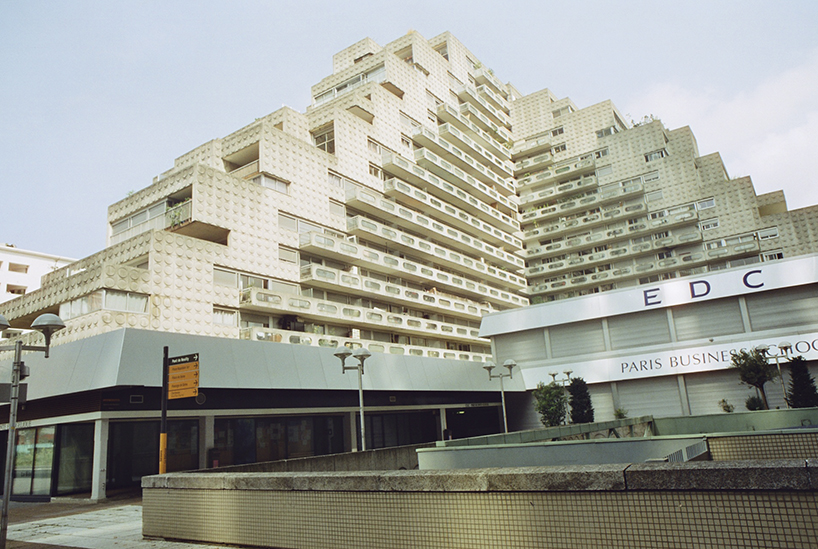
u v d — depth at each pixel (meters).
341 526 6.53
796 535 4.15
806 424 18.11
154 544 8.51
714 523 4.45
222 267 32.00
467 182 57.25
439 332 47.72
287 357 25.81
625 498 4.84
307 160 39.56
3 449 25.02
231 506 7.87
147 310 27.20
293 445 27.45
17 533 11.88
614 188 64.38
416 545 5.89
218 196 32.56
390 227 46.75
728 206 59.06
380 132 47.91
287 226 36.94
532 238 68.31
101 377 19.66
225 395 23.67
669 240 59.88
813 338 30.47
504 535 5.36
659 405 34.41
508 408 40.97
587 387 36.66
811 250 54.59
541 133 71.94
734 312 32.91
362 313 40.09
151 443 21.70
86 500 19.34
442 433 35.00
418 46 57.81
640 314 35.66
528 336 39.31
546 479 5.18
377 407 30.73
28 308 30.23
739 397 32.28
